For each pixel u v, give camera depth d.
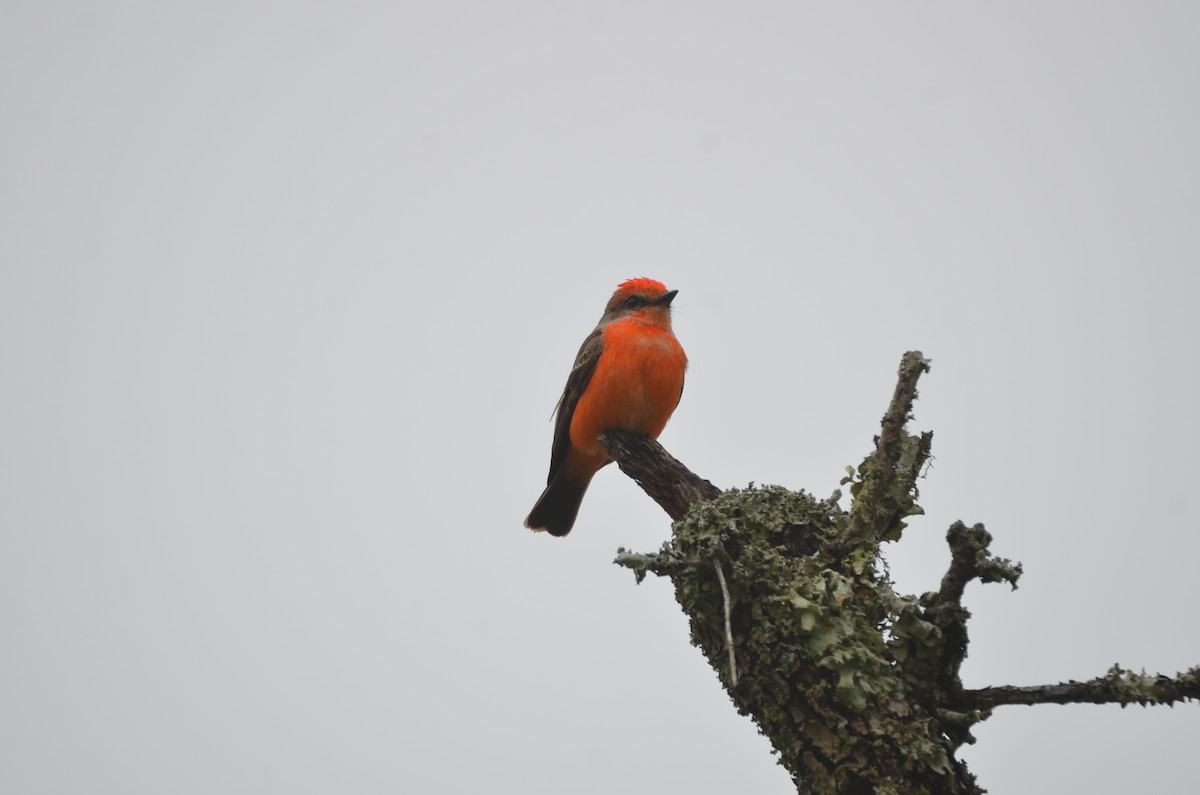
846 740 7.72
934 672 7.98
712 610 8.55
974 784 7.75
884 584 8.54
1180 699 7.14
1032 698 7.67
